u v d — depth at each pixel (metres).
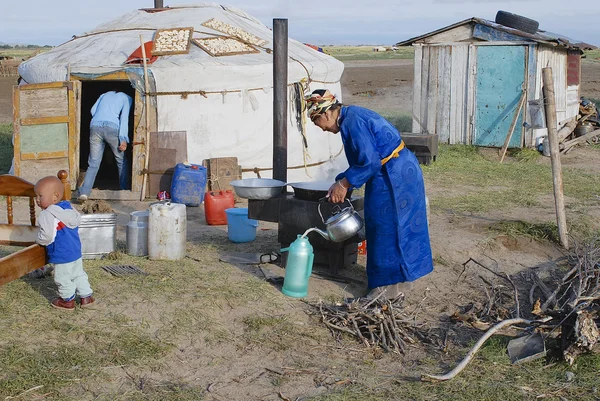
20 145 9.38
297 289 5.59
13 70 36.75
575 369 4.45
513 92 13.76
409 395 4.08
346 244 6.16
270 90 9.80
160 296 5.39
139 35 9.40
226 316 5.17
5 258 4.77
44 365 4.23
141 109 9.31
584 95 25.28
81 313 5.03
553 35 15.21
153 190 9.44
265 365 4.45
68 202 5.12
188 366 4.40
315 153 10.55
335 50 101.00
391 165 5.28
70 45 10.48
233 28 10.57
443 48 14.38
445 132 14.65
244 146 9.70
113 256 6.29
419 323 5.20
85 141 11.92
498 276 6.06
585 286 5.50
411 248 5.45
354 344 4.79
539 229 7.73
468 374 4.36
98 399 3.92
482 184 10.75
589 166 12.55
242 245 7.07
